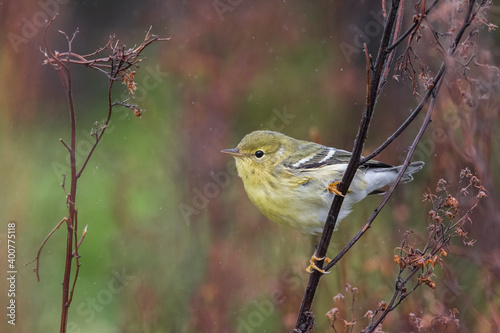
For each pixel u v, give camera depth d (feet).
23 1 52.65
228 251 41.86
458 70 26.66
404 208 38.37
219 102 49.85
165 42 53.93
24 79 52.31
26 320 42.09
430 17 26.63
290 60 53.72
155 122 57.93
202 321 39.58
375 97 21.04
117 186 49.16
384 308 22.29
